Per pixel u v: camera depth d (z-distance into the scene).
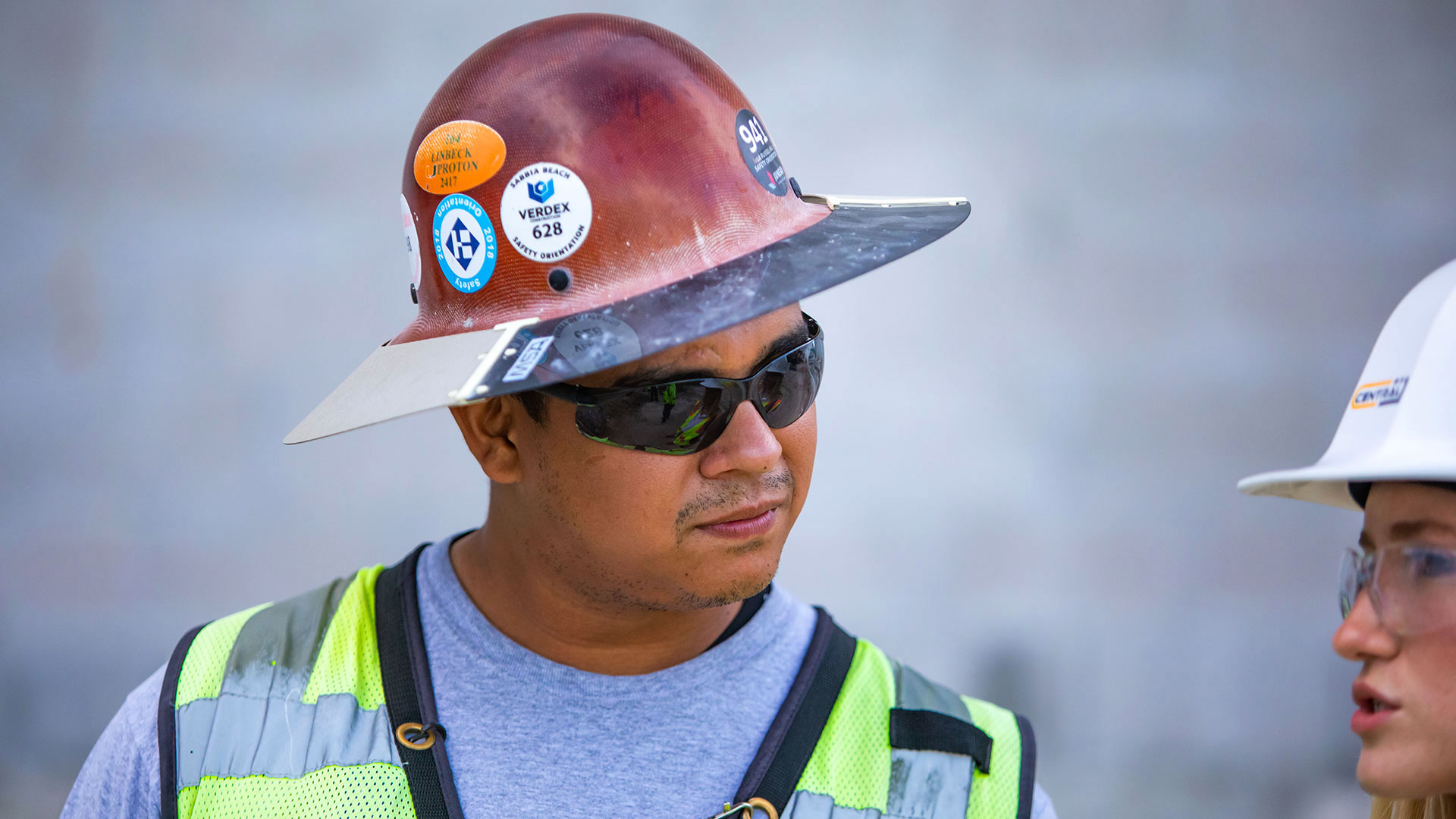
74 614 18.22
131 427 18.52
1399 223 18.86
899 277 18.45
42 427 18.48
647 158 5.43
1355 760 17.66
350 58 18.80
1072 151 18.70
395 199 18.78
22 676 17.98
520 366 4.96
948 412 18.41
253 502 18.45
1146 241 18.72
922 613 18.12
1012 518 18.30
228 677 6.00
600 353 4.97
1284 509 18.31
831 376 18.38
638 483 5.28
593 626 5.81
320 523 18.44
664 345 4.93
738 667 6.02
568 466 5.37
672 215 5.40
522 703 5.83
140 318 18.66
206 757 5.79
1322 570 18.20
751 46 18.62
